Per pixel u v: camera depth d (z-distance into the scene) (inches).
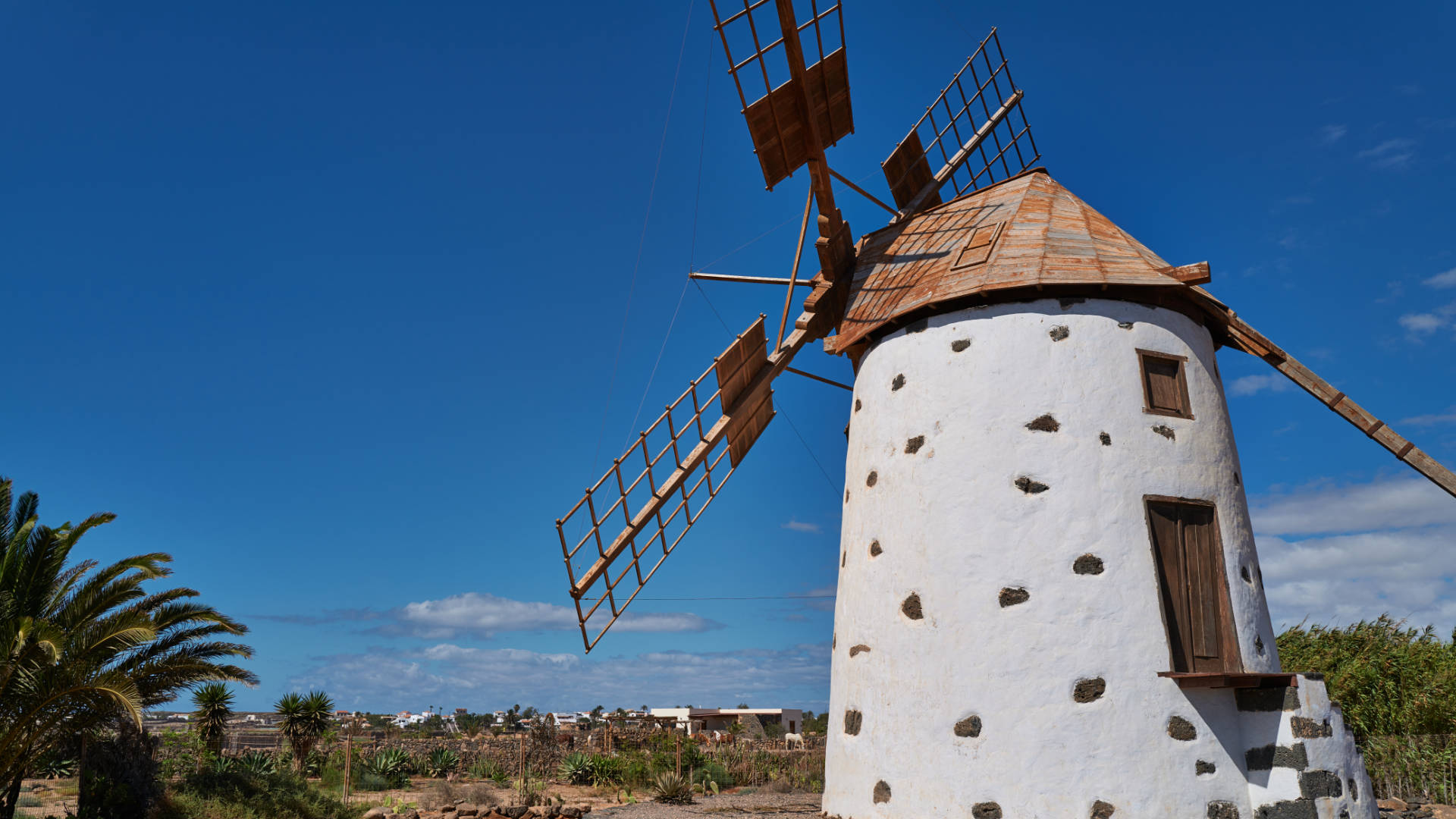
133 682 642.2
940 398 480.7
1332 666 851.4
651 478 592.1
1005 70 834.2
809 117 569.6
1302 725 396.2
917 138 731.4
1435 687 754.8
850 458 541.0
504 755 1475.1
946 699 430.6
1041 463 446.3
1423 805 670.5
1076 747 402.6
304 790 892.6
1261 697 411.5
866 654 474.6
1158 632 418.6
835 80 613.9
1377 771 728.3
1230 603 439.2
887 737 447.8
